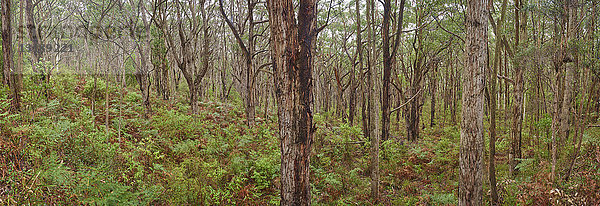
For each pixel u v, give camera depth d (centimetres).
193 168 645
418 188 793
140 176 543
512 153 827
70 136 587
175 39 1844
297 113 486
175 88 1983
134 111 1235
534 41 854
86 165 542
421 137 1720
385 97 1184
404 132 1841
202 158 777
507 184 636
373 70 698
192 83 1307
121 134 862
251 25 1215
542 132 1080
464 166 484
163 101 1688
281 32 467
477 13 449
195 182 579
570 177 630
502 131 1477
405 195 747
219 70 2116
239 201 607
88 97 1241
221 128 1202
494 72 569
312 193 703
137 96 1474
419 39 1424
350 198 701
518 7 827
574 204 495
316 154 928
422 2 1274
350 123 1900
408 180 854
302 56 479
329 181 722
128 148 689
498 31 541
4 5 763
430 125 2155
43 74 932
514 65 790
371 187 716
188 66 1311
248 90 1252
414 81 1491
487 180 789
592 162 657
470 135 471
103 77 1565
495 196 605
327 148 1052
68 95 995
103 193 438
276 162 781
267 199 644
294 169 493
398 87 1540
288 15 468
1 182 426
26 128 510
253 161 785
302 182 500
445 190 759
